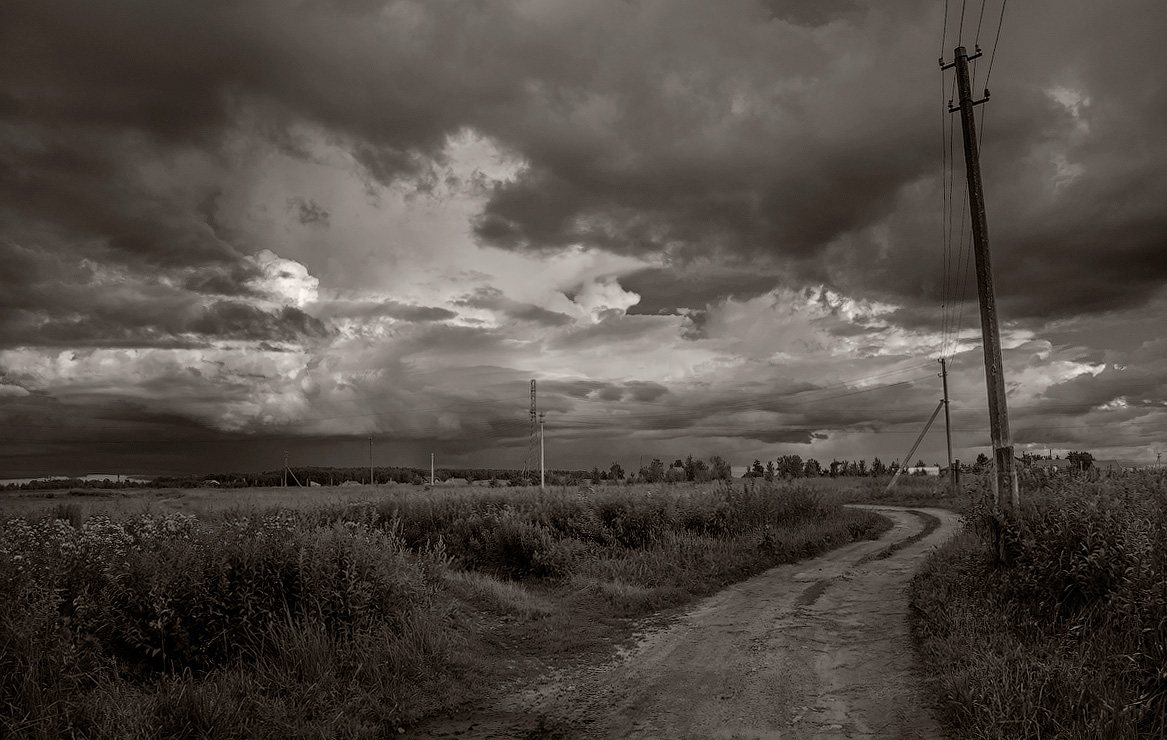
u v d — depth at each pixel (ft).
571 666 27.32
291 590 26.48
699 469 207.82
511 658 28.09
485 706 22.68
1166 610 20.36
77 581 24.86
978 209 42.29
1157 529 24.80
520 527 49.85
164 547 27.71
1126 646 20.65
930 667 24.26
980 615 28.50
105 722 17.57
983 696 19.11
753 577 47.83
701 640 30.86
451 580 39.04
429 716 21.66
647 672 26.27
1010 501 37.86
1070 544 27.14
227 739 18.20
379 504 61.57
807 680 24.49
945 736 18.65
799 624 33.24
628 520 55.93
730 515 62.80
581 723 21.04
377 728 20.03
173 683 20.47
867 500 155.12
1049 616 26.17
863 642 29.43
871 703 21.75
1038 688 19.03
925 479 204.95
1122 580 23.84
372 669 23.63
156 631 23.21
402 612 28.30
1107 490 31.04
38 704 17.39
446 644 26.68
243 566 25.82
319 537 29.43
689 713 21.67
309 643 24.03
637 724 20.85
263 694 21.25
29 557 24.21
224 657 23.70
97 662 21.30
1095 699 17.93
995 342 40.70
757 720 20.80
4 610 19.97
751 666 26.58
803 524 71.87
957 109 44.62
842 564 53.06
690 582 43.27
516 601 36.52
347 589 27.07
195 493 173.27
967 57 43.86
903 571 48.55
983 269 41.68
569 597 40.09
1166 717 16.92
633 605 37.70
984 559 34.45
